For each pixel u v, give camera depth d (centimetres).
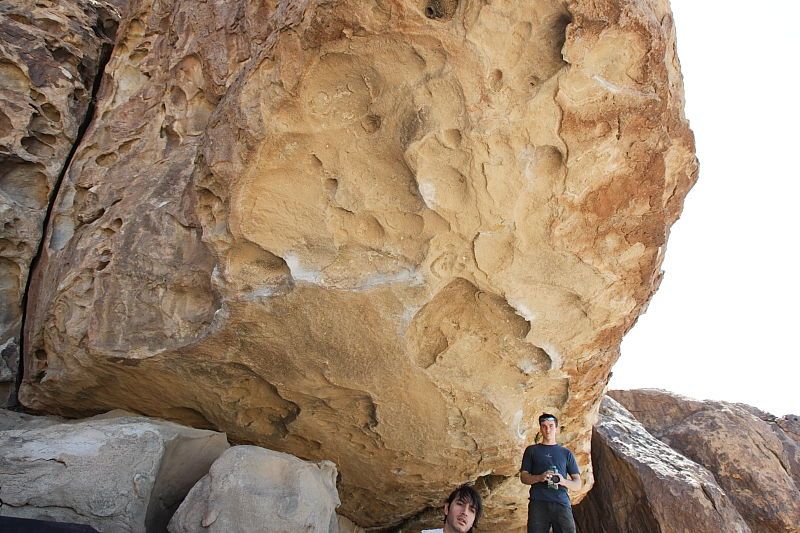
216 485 295
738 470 659
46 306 386
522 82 283
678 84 330
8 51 463
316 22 276
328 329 333
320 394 366
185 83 416
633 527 584
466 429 390
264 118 293
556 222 313
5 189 456
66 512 289
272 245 318
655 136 304
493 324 354
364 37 275
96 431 326
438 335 352
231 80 389
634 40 280
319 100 293
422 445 397
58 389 399
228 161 305
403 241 318
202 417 399
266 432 402
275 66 290
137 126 436
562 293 341
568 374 384
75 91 490
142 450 321
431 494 455
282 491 301
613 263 337
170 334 350
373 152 300
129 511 301
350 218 314
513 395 384
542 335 355
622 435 648
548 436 399
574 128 291
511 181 297
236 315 329
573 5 265
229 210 310
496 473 446
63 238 430
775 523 623
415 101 285
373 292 319
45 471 293
